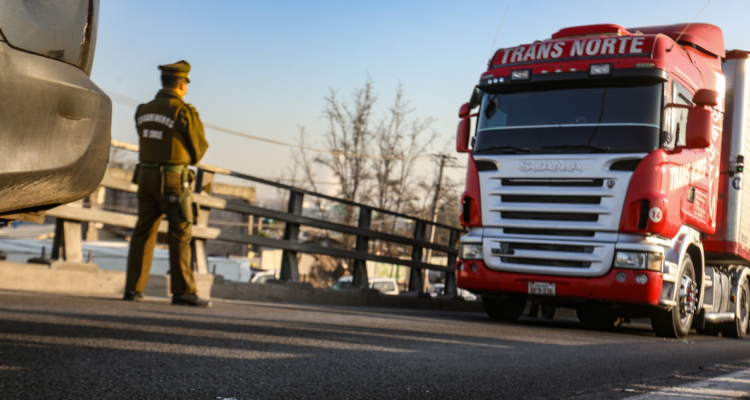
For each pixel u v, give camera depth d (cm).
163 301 666
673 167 710
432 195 3419
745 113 852
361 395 266
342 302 1051
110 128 232
